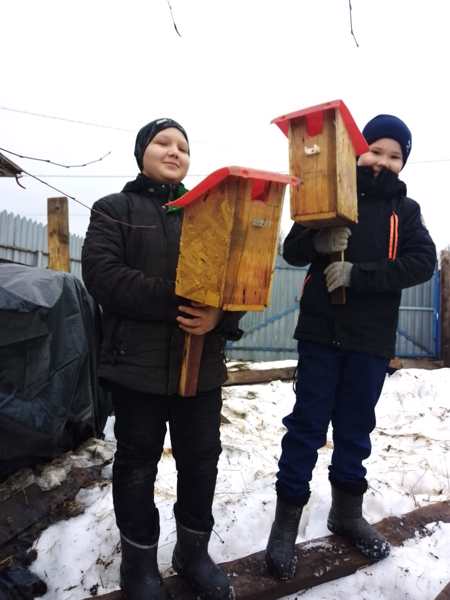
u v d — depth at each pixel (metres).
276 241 1.61
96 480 2.71
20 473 2.59
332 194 1.83
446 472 3.02
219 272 1.50
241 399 5.04
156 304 1.63
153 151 1.85
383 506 2.47
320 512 2.37
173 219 1.84
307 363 2.09
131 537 1.73
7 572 2.09
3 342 2.52
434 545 2.19
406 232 2.13
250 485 2.74
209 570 1.79
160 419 1.76
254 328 8.14
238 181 1.45
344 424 2.10
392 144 2.12
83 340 2.94
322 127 1.83
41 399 2.63
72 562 2.16
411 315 8.00
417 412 4.70
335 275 1.99
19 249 7.10
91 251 1.69
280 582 1.89
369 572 2.01
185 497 1.82
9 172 3.53
